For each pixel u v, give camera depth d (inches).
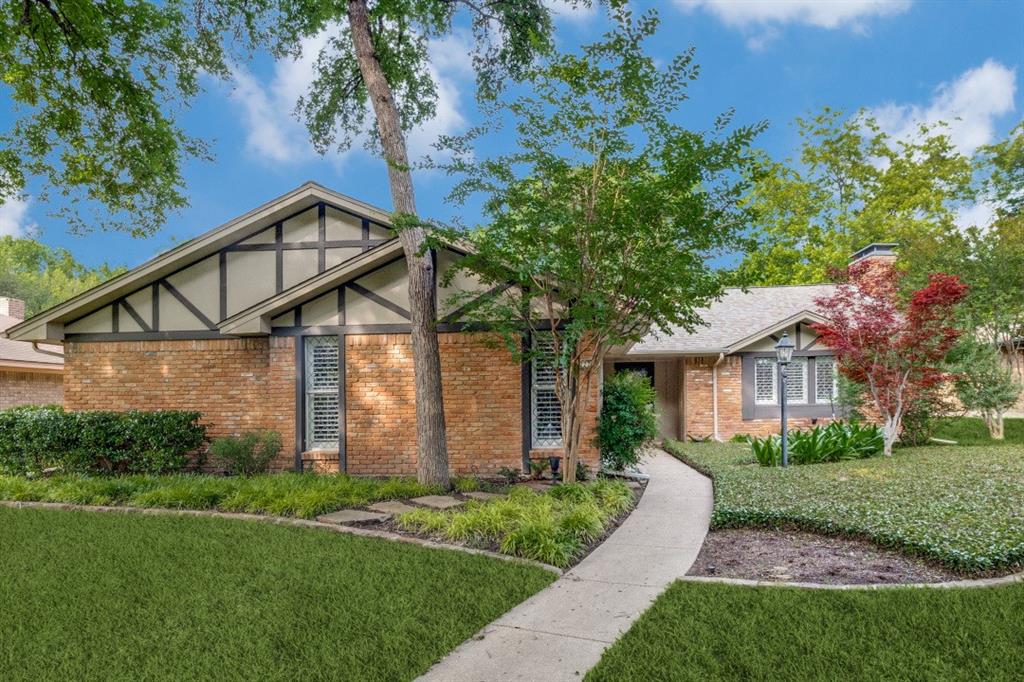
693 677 131.1
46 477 402.3
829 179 1261.1
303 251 446.0
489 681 133.4
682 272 309.6
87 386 452.4
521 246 327.6
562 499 306.2
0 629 158.2
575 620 168.6
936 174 1163.9
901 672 130.3
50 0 409.7
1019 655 137.3
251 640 150.4
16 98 452.4
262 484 334.0
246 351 444.1
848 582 195.5
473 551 229.0
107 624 160.2
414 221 330.0
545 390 411.8
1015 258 618.8
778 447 467.2
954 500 280.7
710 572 212.4
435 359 366.6
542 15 435.8
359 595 181.6
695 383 661.3
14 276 1991.9
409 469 403.9
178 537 246.2
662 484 404.8
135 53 457.4
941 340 474.3
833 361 646.5
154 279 451.2
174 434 407.8
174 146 488.4
